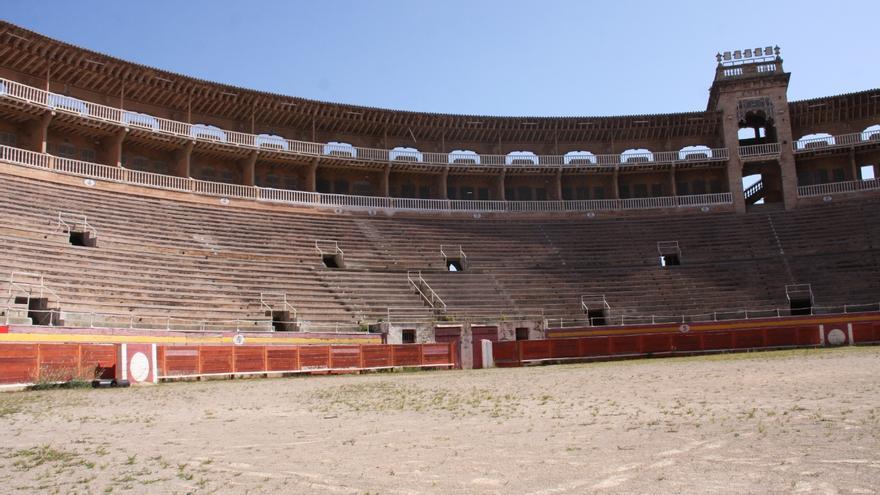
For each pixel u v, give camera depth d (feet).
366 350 129.08
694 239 204.95
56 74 172.86
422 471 35.35
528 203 221.05
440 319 157.38
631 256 198.49
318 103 209.36
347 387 89.35
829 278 175.42
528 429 48.01
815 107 226.17
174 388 90.02
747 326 160.45
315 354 122.21
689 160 227.61
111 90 182.91
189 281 142.00
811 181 229.86
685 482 30.86
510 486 31.63
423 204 214.90
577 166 230.07
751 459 34.81
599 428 47.03
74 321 110.63
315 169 210.79
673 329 161.99
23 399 74.69
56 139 174.19
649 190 240.12
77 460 40.01
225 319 134.10
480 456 38.70
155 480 34.78
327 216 199.11
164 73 183.21
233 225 176.65
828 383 66.80
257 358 114.42
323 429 51.03
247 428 52.24
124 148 186.60
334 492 31.68
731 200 221.05
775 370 85.35
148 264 142.51
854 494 27.86
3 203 138.51
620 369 106.11
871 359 94.38
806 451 35.99
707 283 181.68
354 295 160.15
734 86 229.04
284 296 149.59
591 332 162.30
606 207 223.30
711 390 66.95
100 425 54.65
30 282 115.14
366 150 218.18
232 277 150.61
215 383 99.81
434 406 64.34
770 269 184.96
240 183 204.74
